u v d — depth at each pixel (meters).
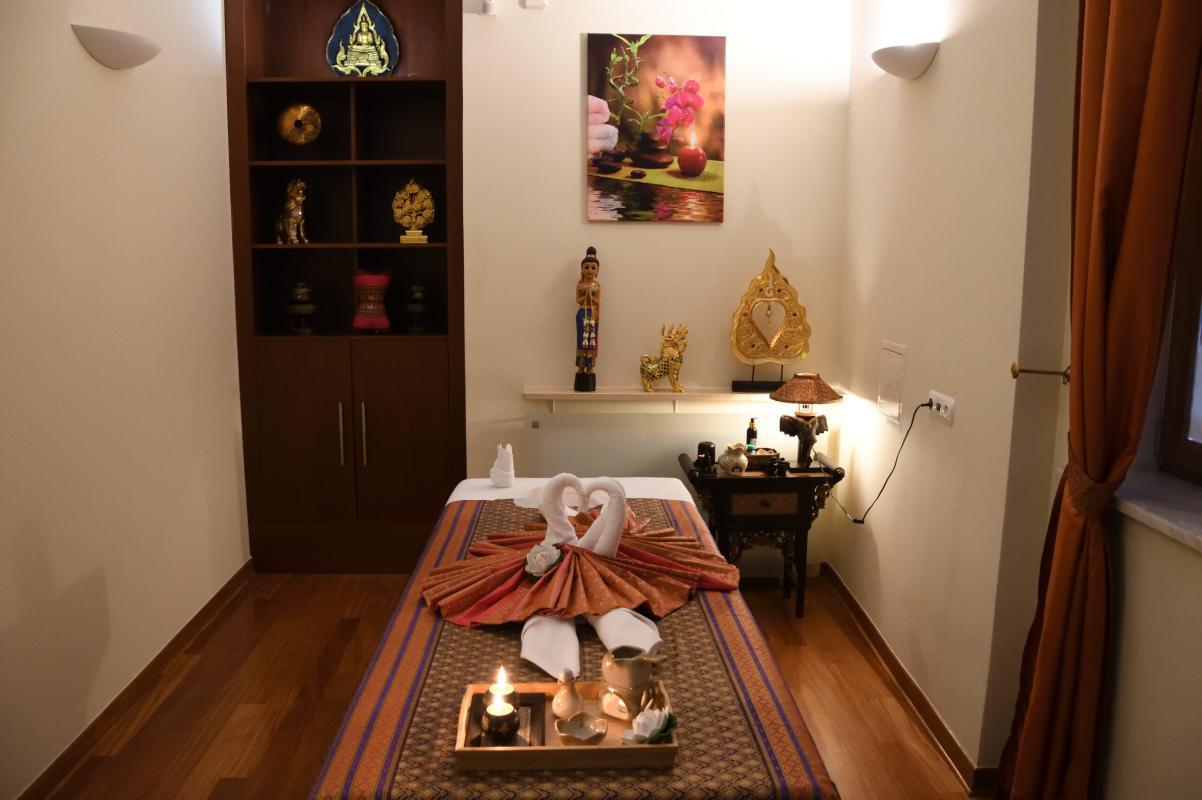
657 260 3.79
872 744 2.70
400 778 1.57
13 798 2.28
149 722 2.78
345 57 3.94
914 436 2.94
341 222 4.10
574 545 2.33
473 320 3.82
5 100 2.25
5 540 2.26
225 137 3.75
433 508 3.98
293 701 2.91
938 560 2.73
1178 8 1.65
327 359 3.89
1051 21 2.13
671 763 1.60
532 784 1.55
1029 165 2.18
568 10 3.65
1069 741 2.02
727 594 2.33
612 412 3.81
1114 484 1.89
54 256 2.47
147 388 3.03
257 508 3.98
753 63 3.68
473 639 2.06
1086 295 1.88
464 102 3.69
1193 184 1.98
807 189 3.75
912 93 2.96
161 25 3.13
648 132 3.70
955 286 2.62
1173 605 1.79
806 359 3.82
